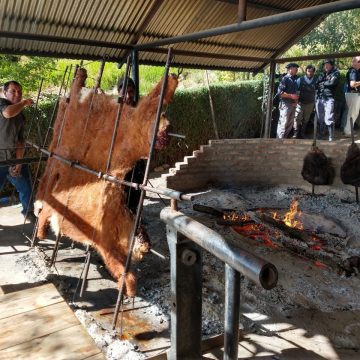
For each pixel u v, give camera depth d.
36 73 9.39
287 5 6.46
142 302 3.67
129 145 3.38
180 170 7.21
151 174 8.99
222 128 10.80
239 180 7.71
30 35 4.71
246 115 11.34
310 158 7.06
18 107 4.66
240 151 7.60
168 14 5.71
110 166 3.47
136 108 3.37
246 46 7.25
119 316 3.42
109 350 2.93
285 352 3.04
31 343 1.78
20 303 2.08
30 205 5.39
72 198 3.72
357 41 13.50
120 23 5.52
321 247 4.91
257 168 7.72
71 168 3.89
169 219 1.99
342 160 7.22
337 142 7.28
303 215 5.85
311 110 10.34
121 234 3.31
